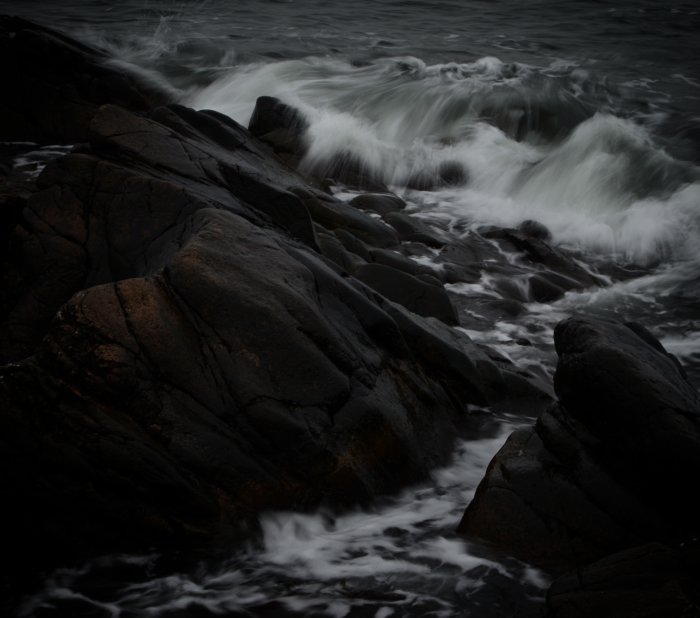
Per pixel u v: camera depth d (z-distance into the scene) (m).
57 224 6.14
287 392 4.89
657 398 4.61
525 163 12.94
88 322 4.78
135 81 14.76
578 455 4.85
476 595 4.31
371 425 5.12
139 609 4.20
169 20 21.61
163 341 4.80
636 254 10.61
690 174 12.12
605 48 21.17
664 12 26.19
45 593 4.32
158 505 4.57
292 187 9.36
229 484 4.68
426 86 15.62
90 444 4.53
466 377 6.30
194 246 5.15
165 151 7.18
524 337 8.17
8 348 5.74
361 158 12.25
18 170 10.56
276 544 4.70
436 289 7.98
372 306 5.77
